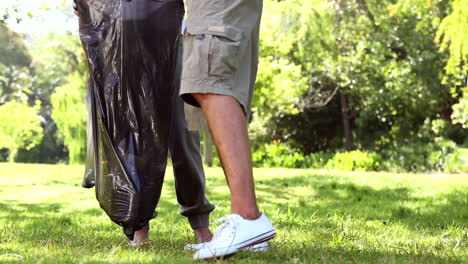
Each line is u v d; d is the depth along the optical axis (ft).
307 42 56.34
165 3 8.06
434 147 58.29
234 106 7.25
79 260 6.78
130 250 8.04
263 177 37.35
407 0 40.32
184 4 8.20
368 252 8.05
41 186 30.73
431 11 55.36
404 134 67.92
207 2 7.32
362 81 63.67
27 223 14.88
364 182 33.35
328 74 64.13
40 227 13.23
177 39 8.12
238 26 7.36
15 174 38.68
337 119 75.00
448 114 68.49
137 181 7.89
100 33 8.01
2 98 90.79
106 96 7.97
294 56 65.67
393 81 62.64
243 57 7.41
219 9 7.31
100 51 8.00
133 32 7.92
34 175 37.91
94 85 8.05
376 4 58.65
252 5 7.55
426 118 66.85
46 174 38.91
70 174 39.19
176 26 8.11
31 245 8.87
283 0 53.98
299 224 13.64
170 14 8.07
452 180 35.37
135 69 7.93
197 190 9.48
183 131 9.17
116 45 7.95
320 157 62.23
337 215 17.01
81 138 78.95
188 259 6.98
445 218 16.35
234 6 7.36
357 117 72.18
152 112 7.93
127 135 7.95
